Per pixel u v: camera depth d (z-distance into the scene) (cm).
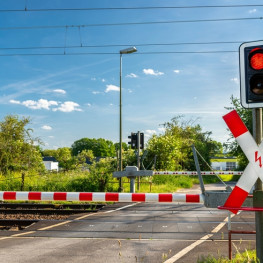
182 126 4947
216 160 7688
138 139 1877
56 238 755
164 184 2352
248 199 468
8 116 3095
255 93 380
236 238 755
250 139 393
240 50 389
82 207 1302
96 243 709
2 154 2895
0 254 623
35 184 1756
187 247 674
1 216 1110
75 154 11938
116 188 1816
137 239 744
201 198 801
